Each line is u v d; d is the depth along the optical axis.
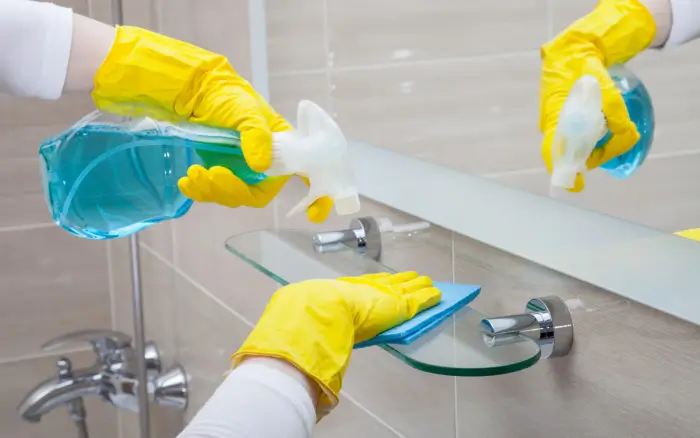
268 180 0.74
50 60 0.75
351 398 1.07
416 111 0.90
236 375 0.61
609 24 0.64
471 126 0.81
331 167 0.69
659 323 0.61
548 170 0.71
